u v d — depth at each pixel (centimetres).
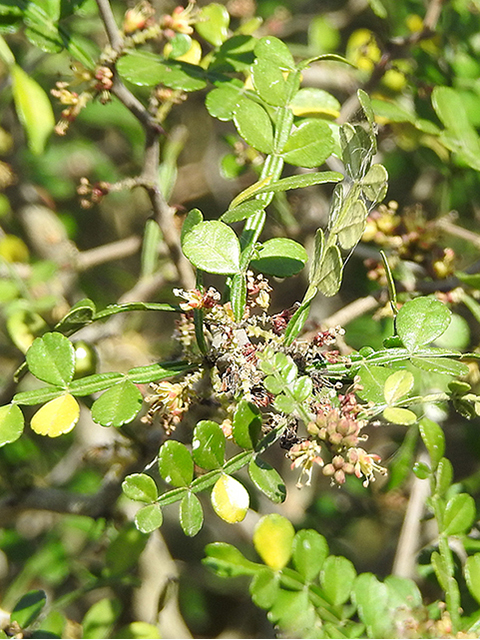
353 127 59
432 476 63
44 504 74
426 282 69
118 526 74
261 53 63
